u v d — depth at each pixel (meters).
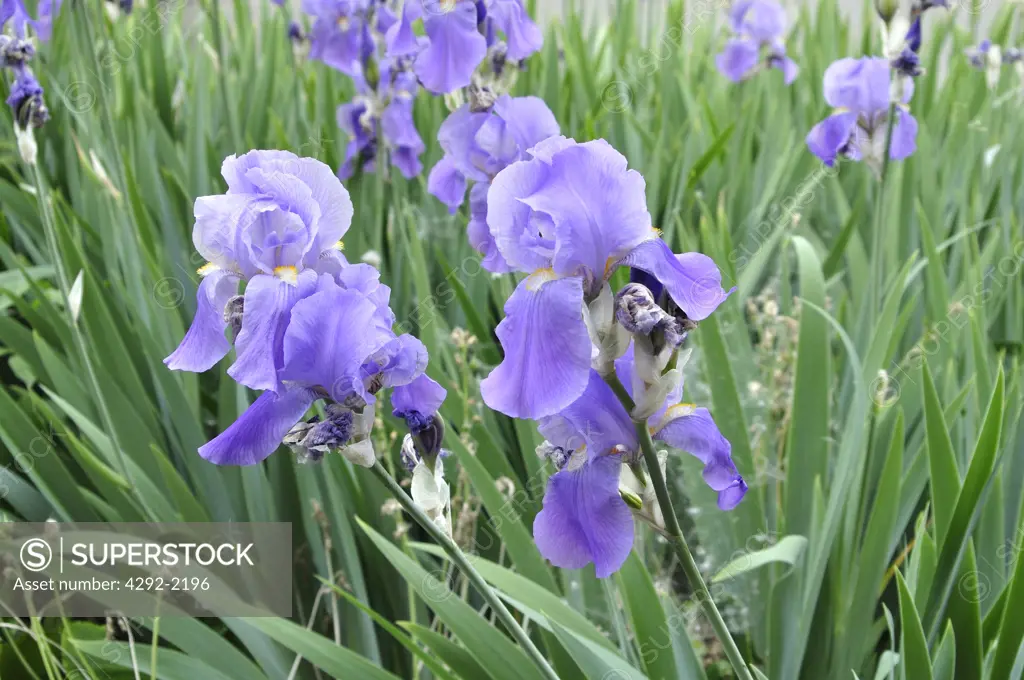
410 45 1.43
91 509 1.42
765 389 1.50
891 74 1.48
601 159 0.87
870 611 1.17
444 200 1.46
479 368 1.65
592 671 1.06
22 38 1.37
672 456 1.50
